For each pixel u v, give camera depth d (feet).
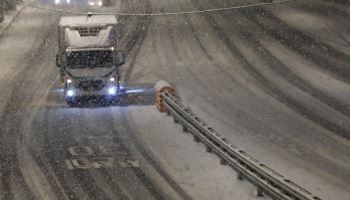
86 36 144.25
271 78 168.14
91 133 123.13
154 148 113.29
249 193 92.27
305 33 215.31
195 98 150.41
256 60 186.80
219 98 150.20
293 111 138.72
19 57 196.95
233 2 266.77
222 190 93.50
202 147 113.19
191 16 245.04
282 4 259.19
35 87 163.73
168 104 133.90
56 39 218.79
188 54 195.21
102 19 148.97
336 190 94.94
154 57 192.44
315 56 189.78
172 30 225.56
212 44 206.18
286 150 113.09
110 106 143.54
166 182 96.78
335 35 212.43
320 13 241.96
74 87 142.10
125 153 110.73
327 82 163.73
